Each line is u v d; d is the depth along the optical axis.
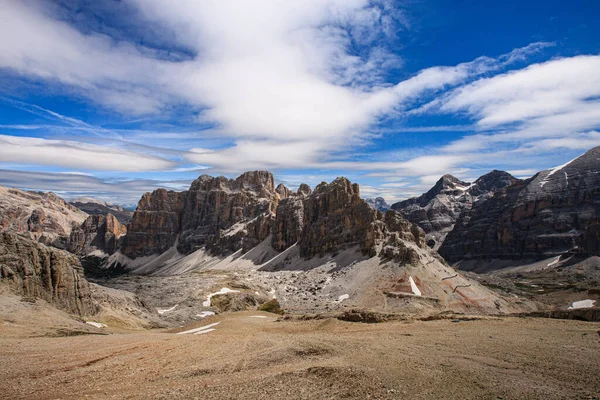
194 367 32.44
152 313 125.88
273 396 24.45
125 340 45.81
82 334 56.25
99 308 94.31
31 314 63.62
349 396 24.03
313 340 41.41
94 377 30.11
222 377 29.33
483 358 31.08
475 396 23.12
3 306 63.19
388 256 169.50
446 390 24.30
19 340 44.59
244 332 54.28
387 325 53.44
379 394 24.05
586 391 23.11
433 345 36.69
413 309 121.44
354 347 36.91
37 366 33.03
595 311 49.12
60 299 83.12
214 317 77.44
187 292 182.00
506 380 25.52
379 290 143.75
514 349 33.34
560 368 27.53
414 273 146.88
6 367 32.38
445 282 146.50
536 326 44.50
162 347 41.00
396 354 33.47
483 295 144.62
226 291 177.75
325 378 27.31
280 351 36.31
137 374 30.88
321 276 195.50
